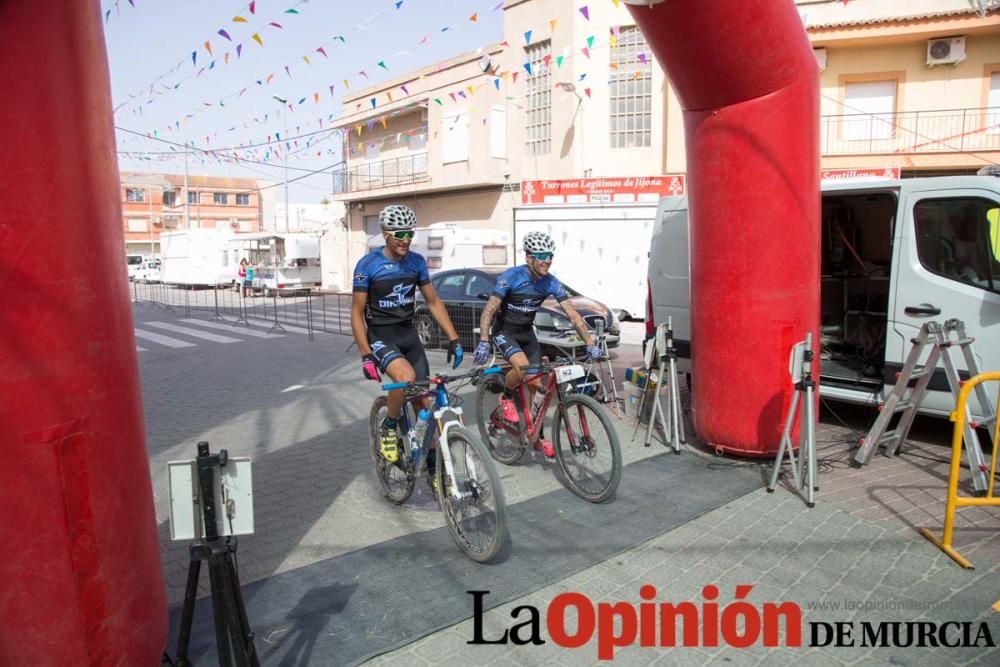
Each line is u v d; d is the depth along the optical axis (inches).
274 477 207.2
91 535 88.2
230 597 87.7
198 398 327.9
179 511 87.8
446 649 114.7
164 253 1451.8
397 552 151.3
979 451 178.1
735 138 190.7
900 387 198.4
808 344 177.9
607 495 173.8
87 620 88.3
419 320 477.7
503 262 724.0
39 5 81.5
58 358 84.2
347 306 867.4
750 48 175.8
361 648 114.4
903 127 703.1
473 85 861.2
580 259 619.2
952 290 209.6
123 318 95.2
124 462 93.4
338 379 370.9
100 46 92.5
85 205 87.4
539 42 798.5
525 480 196.9
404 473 175.9
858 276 295.3
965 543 150.3
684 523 163.8
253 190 2225.6
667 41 180.4
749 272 196.2
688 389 317.1
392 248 163.9
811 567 141.3
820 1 700.0
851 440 231.9
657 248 295.6
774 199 191.3
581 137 763.4
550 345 330.0
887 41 692.7
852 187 233.5
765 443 202.7
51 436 83.7
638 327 568.7
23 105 80.4
